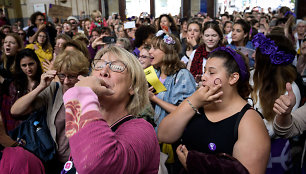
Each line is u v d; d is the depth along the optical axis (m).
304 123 1.35
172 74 2.12
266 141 1.06
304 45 2.90
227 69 1.18
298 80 1.79
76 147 0.58
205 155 1.11
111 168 0.59
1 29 5.86
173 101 2.05
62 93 1.63
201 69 3.03
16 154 1.31
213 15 13.33
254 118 1.12
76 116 0.61
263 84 1.58
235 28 3.63
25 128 1.51
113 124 0.86
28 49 2.15
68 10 8.15
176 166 1.83
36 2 12.85
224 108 1.21
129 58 0.92
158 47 2.11
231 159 1.05
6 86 2.21
